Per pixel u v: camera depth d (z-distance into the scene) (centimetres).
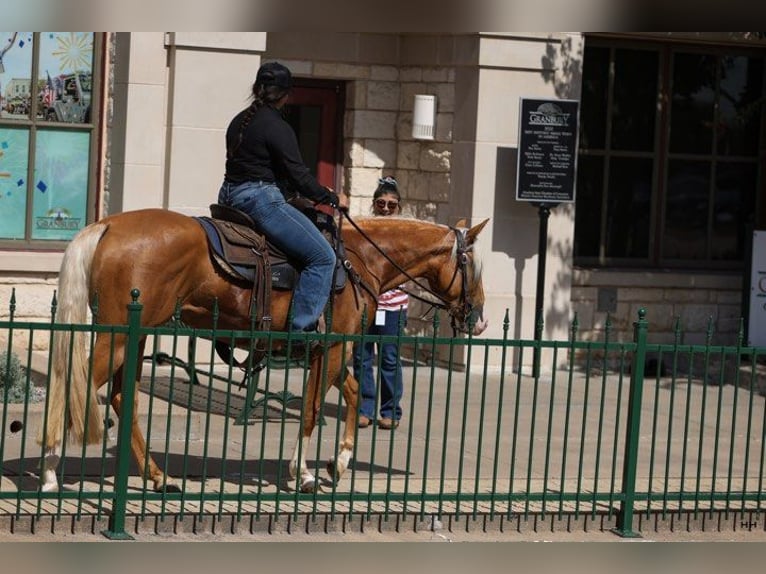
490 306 1548
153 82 1413
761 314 1612
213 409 1199
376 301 970
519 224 1561
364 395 1198
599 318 1653
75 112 1416
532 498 915
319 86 1608
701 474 1094
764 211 1761
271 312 905
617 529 944
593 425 1289
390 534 889
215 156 1435
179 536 846
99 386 838
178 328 831
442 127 1569
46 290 1390
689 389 955
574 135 1534
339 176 1623
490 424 1261
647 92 1705
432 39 1577
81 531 830
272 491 928
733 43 1709
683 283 1695
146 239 850
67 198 1419
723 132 1748
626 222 1705
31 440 1034
